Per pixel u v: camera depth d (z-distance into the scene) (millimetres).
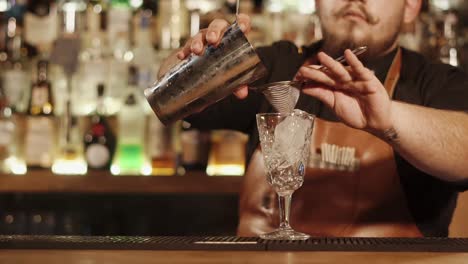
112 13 2672
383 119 1272
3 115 2662
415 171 1685
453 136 1357
